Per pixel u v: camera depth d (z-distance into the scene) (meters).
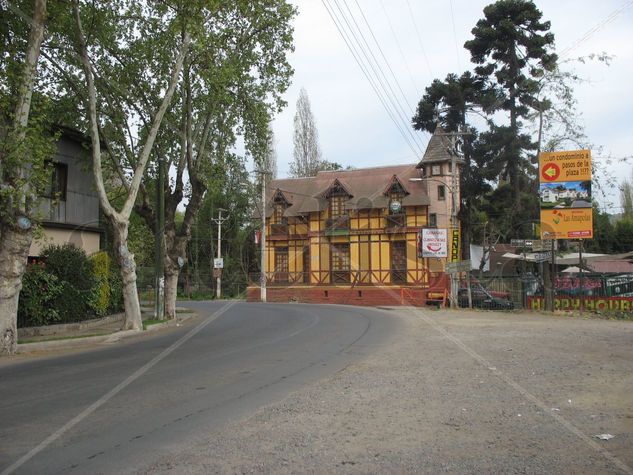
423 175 35.12
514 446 5.54
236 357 11.58
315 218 37.44
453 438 5.81
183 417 6.70
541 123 31.22
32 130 13.34
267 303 35.28
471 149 38.56
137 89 20.67
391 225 35.06
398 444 5.62
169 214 22.86
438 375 9.29
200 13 18.33
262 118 22.84
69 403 7.45
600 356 11.24
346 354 11.94
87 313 18.98
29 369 10.57
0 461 5.14
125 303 17.59
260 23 21.58
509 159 37.41
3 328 12.83
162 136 22.25
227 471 4.87
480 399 7.52
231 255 51.47
